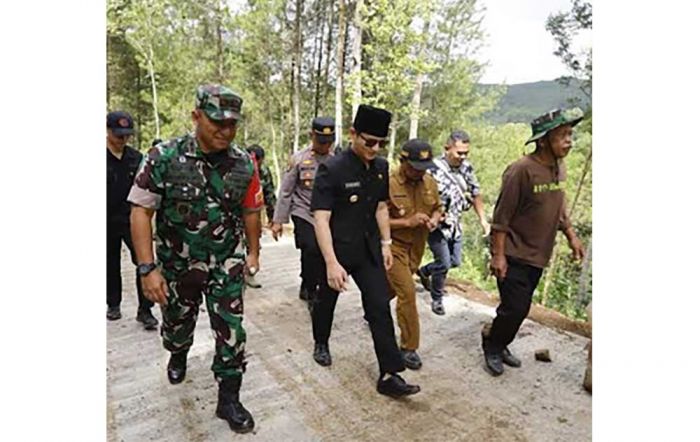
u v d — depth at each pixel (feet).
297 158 12.84
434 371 10.68
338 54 45.50
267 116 67.56
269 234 27.35
